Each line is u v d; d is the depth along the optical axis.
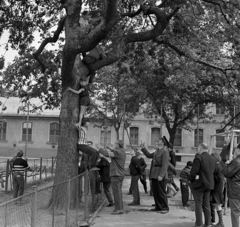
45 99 16.89
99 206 10.96
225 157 10.01
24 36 14.07
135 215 9.70
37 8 13.96
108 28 9.34
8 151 43.38
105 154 9.77
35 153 43.06
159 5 12.23
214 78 19.70
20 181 12.12
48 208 5.75
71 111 10.30
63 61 9.83
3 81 16.00
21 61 15.52
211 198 8.66
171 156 13.79
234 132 11.27
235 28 14.05
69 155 10.16
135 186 11.56
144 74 17.98
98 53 10.77
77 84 10.45
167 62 17.42
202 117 25.98
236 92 18.98
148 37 11.52
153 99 22.06
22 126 43.72
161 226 8.45
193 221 9.09
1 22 13.66
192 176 8.02
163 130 40.47
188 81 18.20
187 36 14.66
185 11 13.92
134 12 12.83
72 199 7.56
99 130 41.41
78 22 9.72
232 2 13.09
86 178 9.00
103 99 25.28
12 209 3.98
